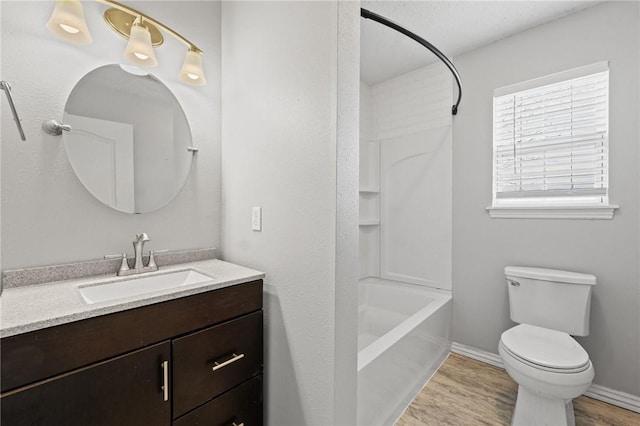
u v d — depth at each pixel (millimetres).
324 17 1055
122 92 1280
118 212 1279
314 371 1108
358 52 1129
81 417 763
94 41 1202
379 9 1752
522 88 1974
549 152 1915
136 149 1320
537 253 1928
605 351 1700
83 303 841
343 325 1075
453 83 2338
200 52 1409
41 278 1062
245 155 1439
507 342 1526
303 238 1146
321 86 1064
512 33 1997
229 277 1164
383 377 1472
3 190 1003
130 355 850
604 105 1726
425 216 2496
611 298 1682
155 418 901
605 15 1688
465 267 2262
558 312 1727
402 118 2648
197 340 1012
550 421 1381
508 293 2018
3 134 999
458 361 2172
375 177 2824
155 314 904
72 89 1146
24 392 681
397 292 2498
